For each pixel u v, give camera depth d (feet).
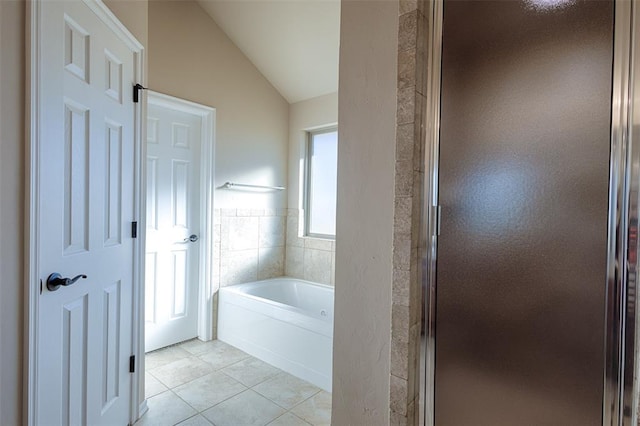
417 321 3.72
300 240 11.55
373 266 3.92
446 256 3.59
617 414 2.76
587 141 2.89
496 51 3.32
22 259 3.56
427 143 3.69
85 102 4.44
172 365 8.19
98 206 4.80
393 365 3.72
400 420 3.65
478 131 3.41
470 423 3.45
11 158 3.44
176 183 9.28
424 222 3.71
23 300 3.56
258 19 9.24
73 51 4.19
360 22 4.05
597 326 2.85
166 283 9.15
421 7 3.64
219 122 9.88
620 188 2.76
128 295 5.72
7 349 3.43
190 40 9.16
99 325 4.89
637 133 2.71
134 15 5.78
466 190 3.47
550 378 3.05
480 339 3.40
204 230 9.72
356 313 4.05
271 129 11.35
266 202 11.24
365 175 4.00
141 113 5.98
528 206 3.15
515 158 3.21
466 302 3.47
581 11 2.92
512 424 3.23
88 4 4.43
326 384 7.23
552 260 3.04
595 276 2.86
